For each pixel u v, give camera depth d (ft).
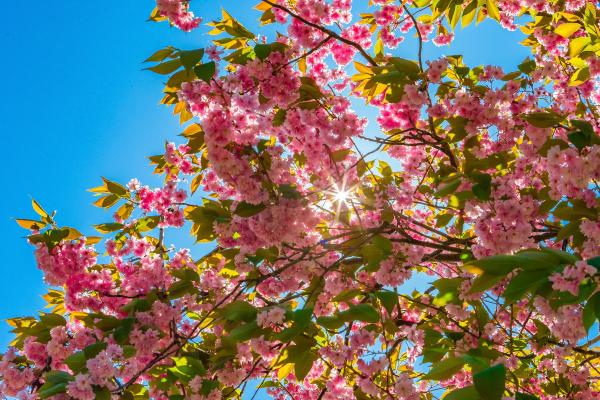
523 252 6.91
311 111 13.85
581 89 19.26
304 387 20.07
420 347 14.30
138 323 13.51
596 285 6.56
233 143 12.76
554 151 11.52
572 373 14.69
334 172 15.66
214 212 14.53
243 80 13.02
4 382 13.26
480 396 6.35
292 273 14.99
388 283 13.62
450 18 17.47
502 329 14.49
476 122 14.80
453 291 12.15
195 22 14.55
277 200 12.87
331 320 10.34
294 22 15.33
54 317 14.01
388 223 15.15
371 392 12.26
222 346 13.06
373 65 14.87
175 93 13.80
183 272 14.46
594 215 10.91
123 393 11.94
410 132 16.29
